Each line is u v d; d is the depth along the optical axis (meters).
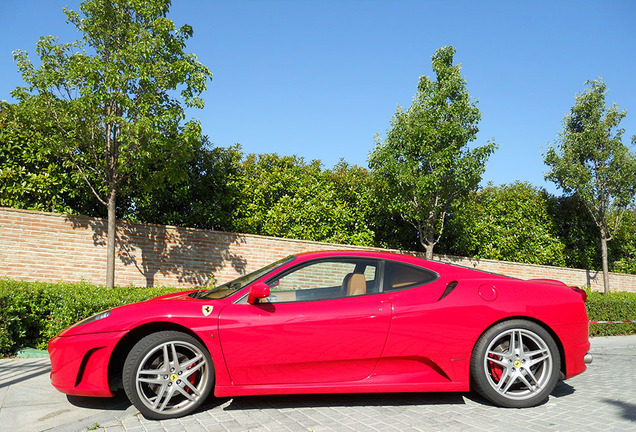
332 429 3.07
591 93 13.65
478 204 12.63
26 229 7.70
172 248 8.80
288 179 10.36
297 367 3.52
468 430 3.05
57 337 3.56
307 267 3.85
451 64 10.38
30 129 7.92
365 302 3.68
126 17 7.40
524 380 3.65
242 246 9.41
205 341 3.42
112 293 6.20
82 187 8.40
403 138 9.85
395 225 11.54
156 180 7.69
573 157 13.52
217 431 3.04
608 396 4.05
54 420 3.30
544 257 13.73
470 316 3.66
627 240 16.41
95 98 6.73
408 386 3.59
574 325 3.83
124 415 3.39
